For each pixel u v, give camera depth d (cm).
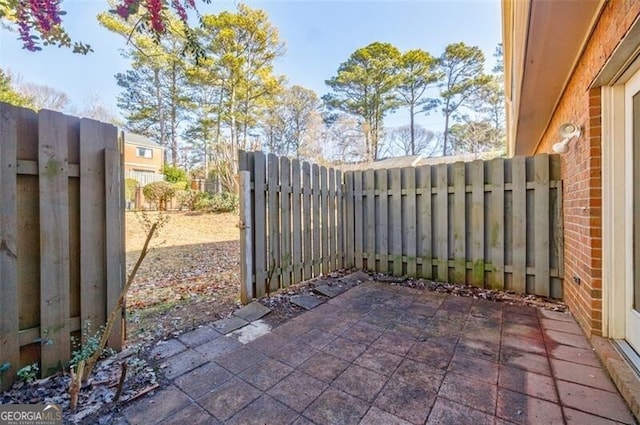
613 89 214
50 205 180
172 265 502
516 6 225
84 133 197
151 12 165
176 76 1730
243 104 1592
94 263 202
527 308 299
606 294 219
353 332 249
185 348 221
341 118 2206
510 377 182
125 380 178
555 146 287
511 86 428
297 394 168
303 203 388
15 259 168
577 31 213
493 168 367
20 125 170
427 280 406
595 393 165
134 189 1204
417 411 154
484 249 374
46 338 178
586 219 237
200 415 151
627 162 208
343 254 467
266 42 1480
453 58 2083
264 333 248
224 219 1030
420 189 415
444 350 217
